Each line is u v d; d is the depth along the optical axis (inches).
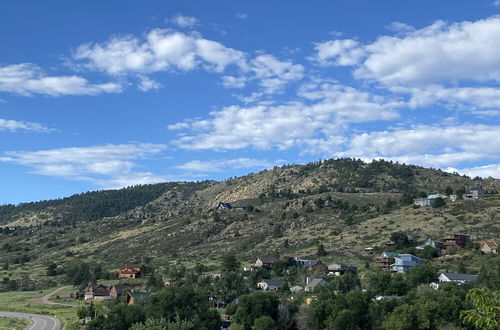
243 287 6274.6
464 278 5595.5
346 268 7032.5
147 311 4539.9
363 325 4288.9
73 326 4968.0
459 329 3727.9
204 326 4453.7
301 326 4566.9
